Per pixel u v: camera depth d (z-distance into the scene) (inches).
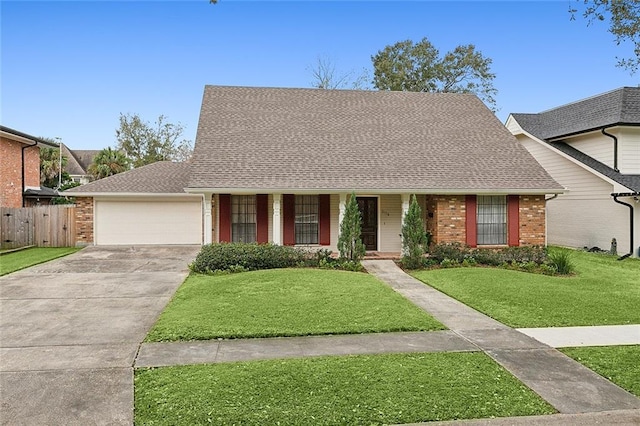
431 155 621.3
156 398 186.2
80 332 282.8
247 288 391.5
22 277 466.3
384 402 182.9
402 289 413.1
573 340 267.6
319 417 170.4
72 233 732.7
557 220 756.6
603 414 175.5
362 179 563.2
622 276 477.7
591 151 717.3
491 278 443.2
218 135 615.2
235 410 175.0
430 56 1355.8
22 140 859.4
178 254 645.9
